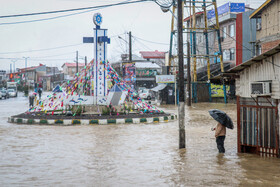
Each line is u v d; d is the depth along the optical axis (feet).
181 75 36.01
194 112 82.84
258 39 101.81
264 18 97.40
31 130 50.29
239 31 124.26
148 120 61.00
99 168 27.30
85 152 33.83
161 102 122.93
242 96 33.73
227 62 134.10
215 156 32.01
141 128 52.49
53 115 67.31
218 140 33.91
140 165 28.30
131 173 25.66
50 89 306.96
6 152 33.96
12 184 22.81
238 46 124.77
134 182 23.24
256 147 32.60
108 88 77.87
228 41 134.72
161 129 51.44
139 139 42.06
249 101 33.12
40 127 53.88
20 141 40.55
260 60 31.71
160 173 25.63
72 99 68.59
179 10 36.29
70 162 29.45
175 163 29.01
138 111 75.25
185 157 31.55
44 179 24.06
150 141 40.63
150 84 186.70
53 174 25.45
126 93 70.95
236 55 125.59
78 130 50.11
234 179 23.80
